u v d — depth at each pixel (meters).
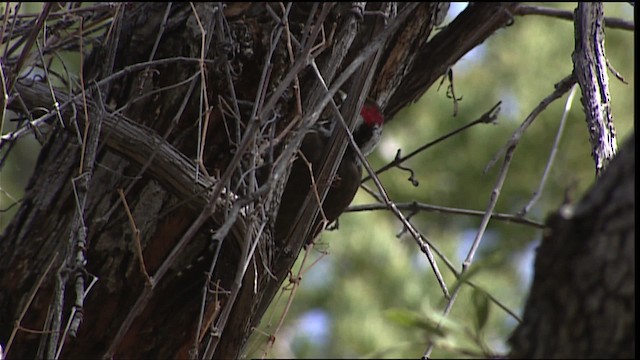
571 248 3.28
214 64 5.57
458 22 6.78
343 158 6.08
